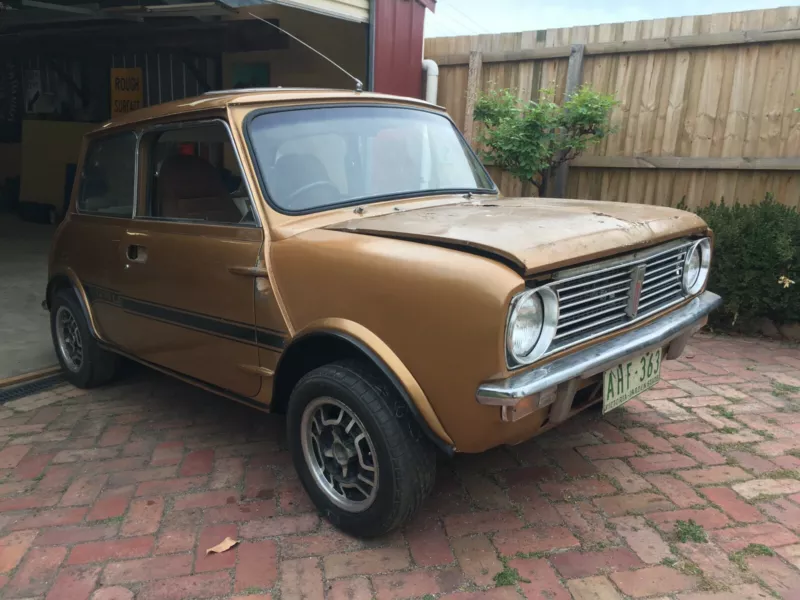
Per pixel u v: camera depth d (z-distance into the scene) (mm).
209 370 3270
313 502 2893
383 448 2488
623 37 6125
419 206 3213
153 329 3568
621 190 6398
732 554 2605
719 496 3033
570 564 2562
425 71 7016
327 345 2736
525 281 2211
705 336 5570
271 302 2799
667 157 6059
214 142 3221
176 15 7172
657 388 4355
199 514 2951
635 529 2785
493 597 2387
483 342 2166
